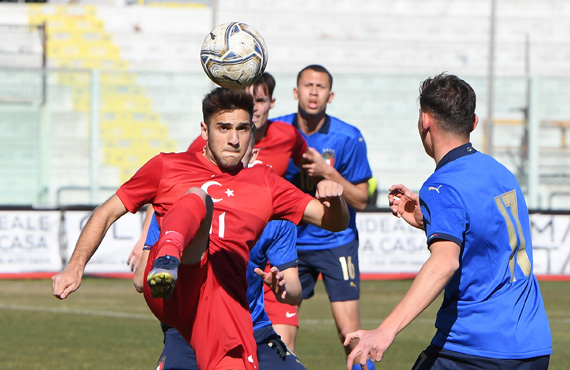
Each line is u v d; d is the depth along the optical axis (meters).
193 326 13.33
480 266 12.62
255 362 13.12
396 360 26.52
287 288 16.84
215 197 13.91
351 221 24.11
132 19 79.69
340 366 25.41
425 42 80.44
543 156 71.75
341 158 25.16
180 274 13.09
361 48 79.50
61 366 24.67
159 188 14.16
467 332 12.55
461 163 12.94
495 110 73.94
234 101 13.68
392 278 49.94
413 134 73.50
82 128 73.12
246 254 13.98
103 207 14.11
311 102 24.53
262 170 14.29
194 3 83.94
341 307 23.75
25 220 48.94
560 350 28.64
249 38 15.45
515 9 83.12
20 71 70.94
